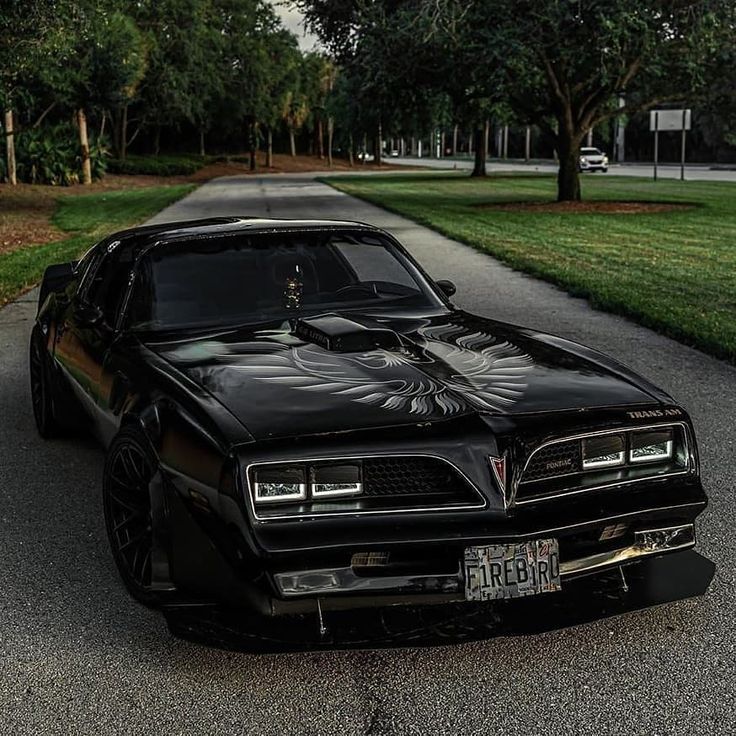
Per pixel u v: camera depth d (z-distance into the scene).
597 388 3.66
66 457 5.92
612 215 24.91
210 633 3.30
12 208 30.64
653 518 3.40
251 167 85.31
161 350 4.23
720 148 86.38
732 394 7.15
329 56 29.22
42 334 5.99
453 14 22.06
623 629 3.65
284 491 3.13
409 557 3.19
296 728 3.03
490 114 30.20
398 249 5.22
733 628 3.63
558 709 3.10
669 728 2.98
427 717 3.08
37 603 3.95
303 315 4.63
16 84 30.25
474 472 3.20
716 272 13.66
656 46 23.47
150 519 3.62
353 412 3.37
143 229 5.34
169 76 61.16
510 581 3.20
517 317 10.43
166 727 3.05
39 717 3.12
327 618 3.37
